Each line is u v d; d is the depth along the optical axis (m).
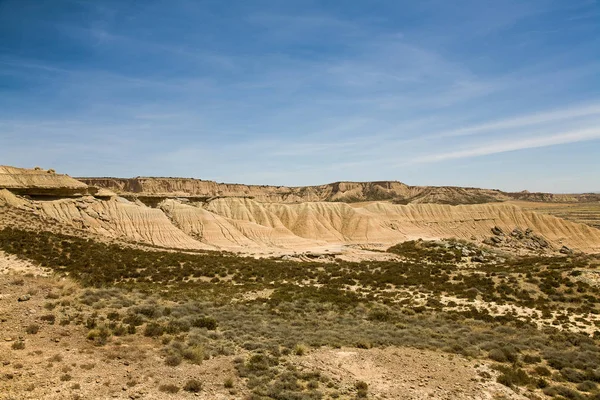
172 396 13.09
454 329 27.92
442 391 15.94
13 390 11.62
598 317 33.22
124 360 15.18
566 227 140.25
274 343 20.03
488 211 147.88
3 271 32.25
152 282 42.09
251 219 121.88
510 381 17.28
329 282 49.19
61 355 14.70
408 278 51.84
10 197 73.69
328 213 133.38
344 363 18.05
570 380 18.75
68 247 49.44
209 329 21.75
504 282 45.72
